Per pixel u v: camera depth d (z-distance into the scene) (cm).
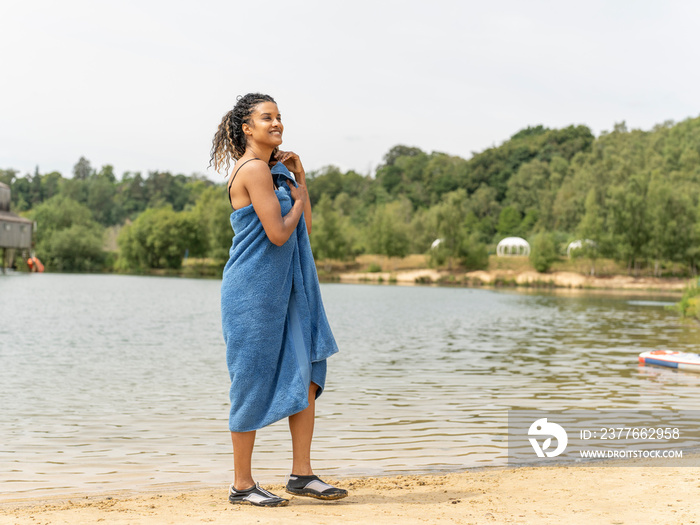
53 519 371
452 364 1467
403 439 745
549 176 15412
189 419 875
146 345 1828
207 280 8750
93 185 19900
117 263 11856
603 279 8600
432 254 9644
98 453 688
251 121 423
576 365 1456
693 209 8719
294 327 419
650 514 395
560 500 435
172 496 474
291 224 409
